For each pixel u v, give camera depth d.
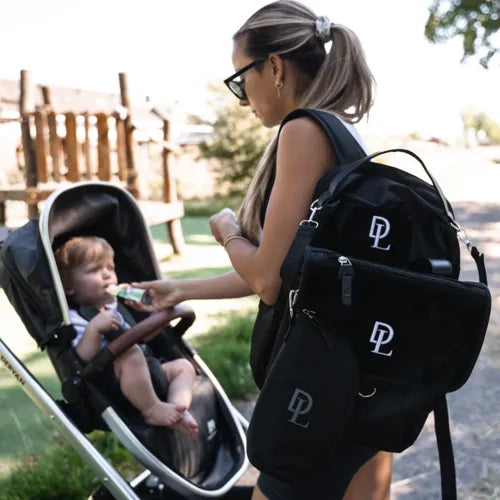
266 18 1.75
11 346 4.75
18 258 2.26
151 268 2.81
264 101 1.82
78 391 2.19
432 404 1.58
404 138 15.62
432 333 1.52
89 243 2.61
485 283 1.64
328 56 1.75
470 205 10.09
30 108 6.57
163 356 2.72
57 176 6.74
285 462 1.54
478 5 7.72
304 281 1.49
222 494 2.28
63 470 2.93
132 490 2.09
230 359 4.14
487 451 3.11
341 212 1.57
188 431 2.34
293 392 1.53
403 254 1.58
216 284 2.18
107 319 2.33
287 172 1.63
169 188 7.41
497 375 4.06
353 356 1.51
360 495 1.93
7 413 3.61
